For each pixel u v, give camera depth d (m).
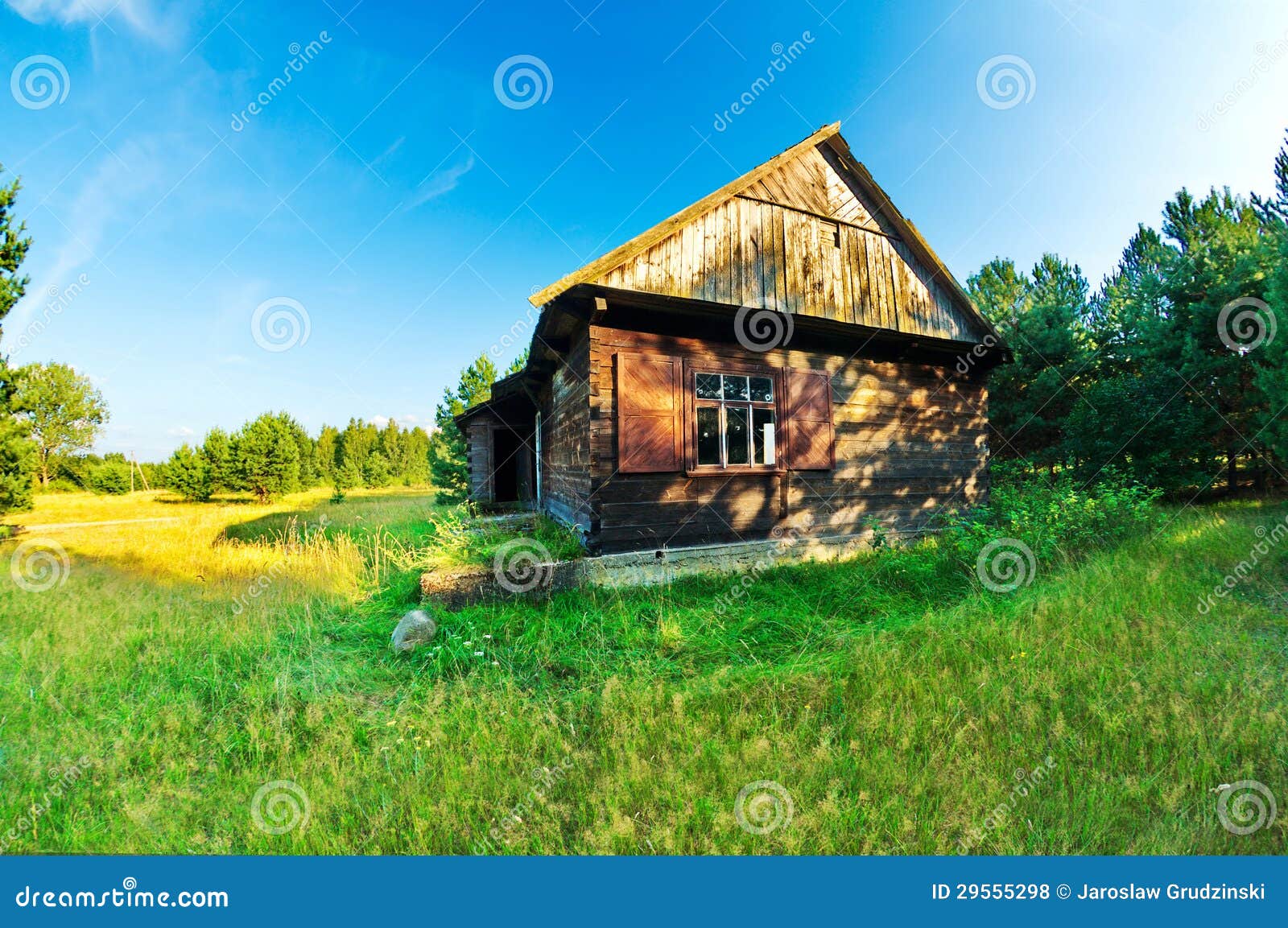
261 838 2.35
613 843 2.23
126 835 2.40
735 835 2.27
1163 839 2.17
